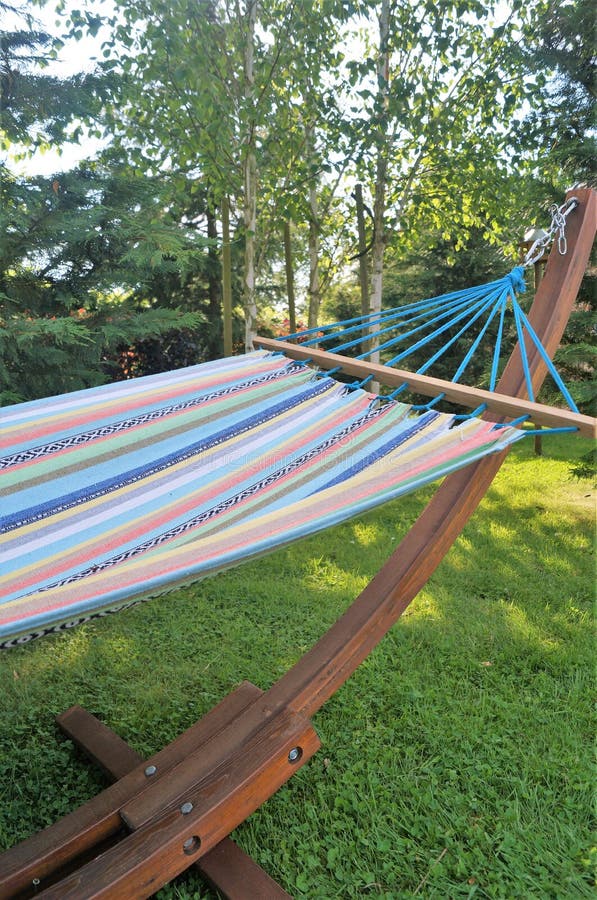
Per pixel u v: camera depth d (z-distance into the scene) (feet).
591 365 21.54
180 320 20.68
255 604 13.26
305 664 7.61
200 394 8.39
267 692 7.48
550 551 15.75
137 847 5.90
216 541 4.80
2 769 8.33
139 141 21.56
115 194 19.61
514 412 6.89
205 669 10.66
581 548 15.99
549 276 8.18
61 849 6.34
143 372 33.53
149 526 6.23
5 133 18.12
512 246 28.25
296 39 20.80
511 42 22.76
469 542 16.43
